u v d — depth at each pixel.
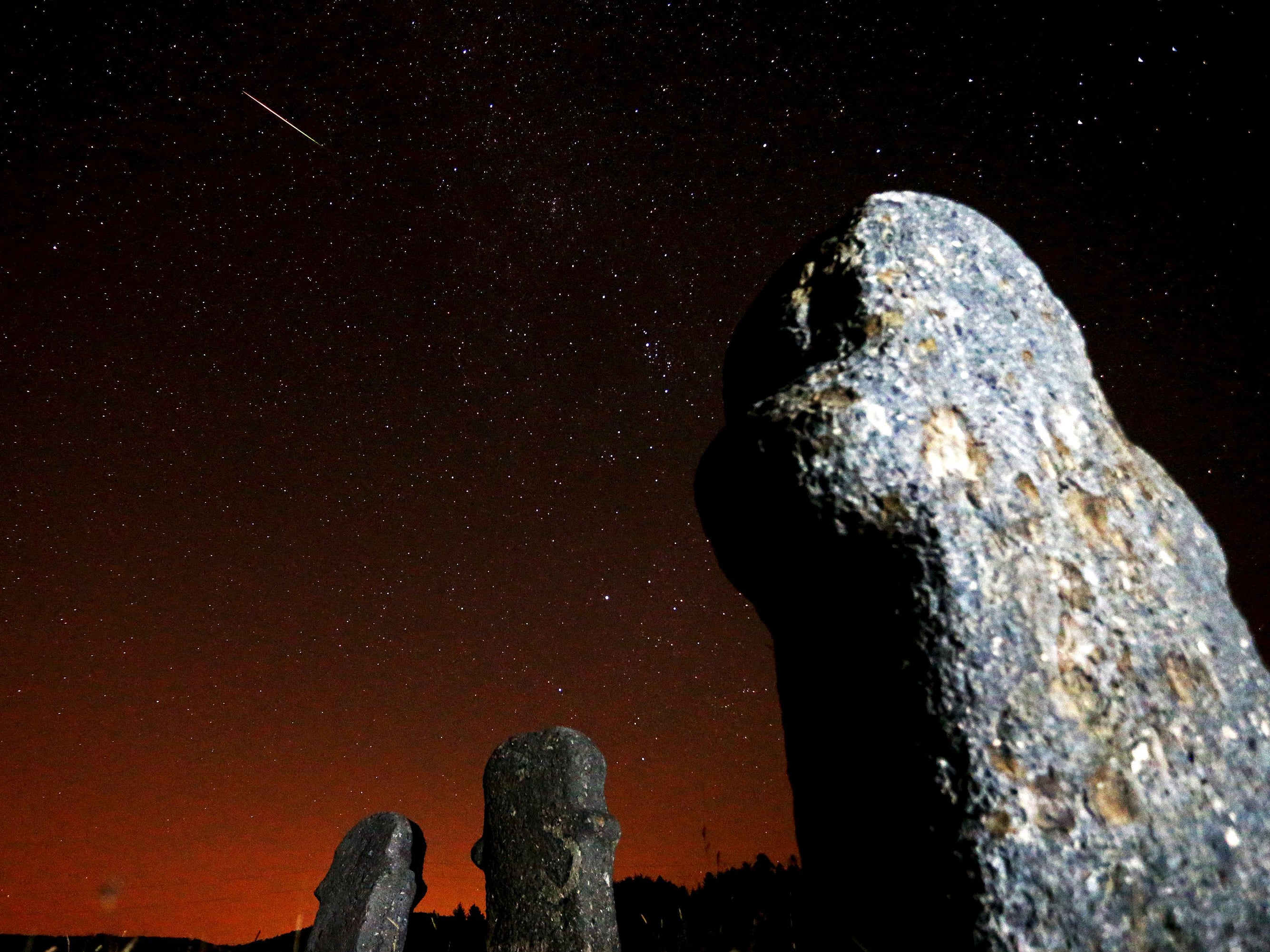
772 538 2.23
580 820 5.09
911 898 1.95
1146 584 2.17
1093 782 1.89
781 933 4.30
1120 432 2.46
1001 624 1.98
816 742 2.24
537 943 4.91
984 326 2.33
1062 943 1.79
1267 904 1.91
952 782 1.90
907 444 2.07
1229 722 2.07
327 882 5.97
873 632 2.08
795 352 2.38
